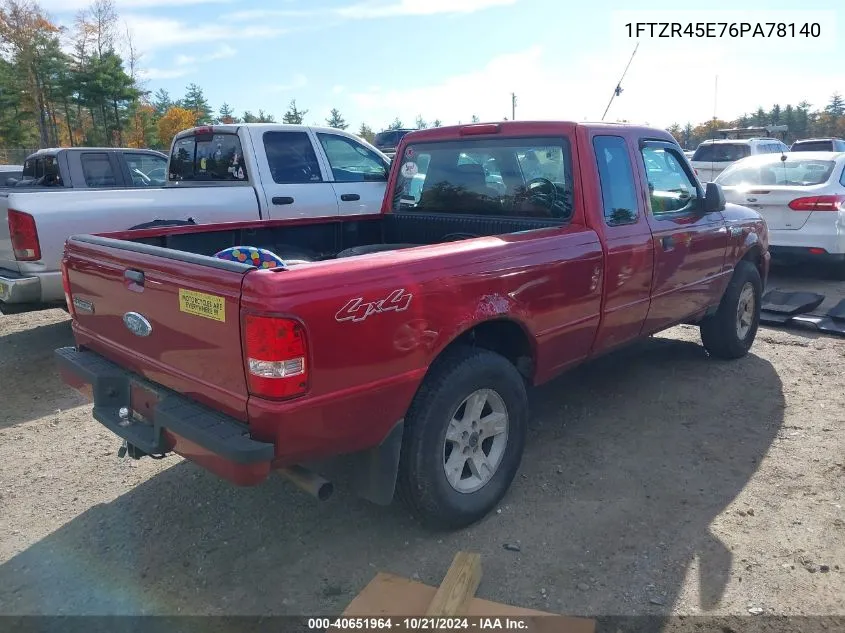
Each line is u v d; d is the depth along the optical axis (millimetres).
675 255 4582
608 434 4441
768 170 9141
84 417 4887
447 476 3236
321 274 2623
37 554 3254
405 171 5098
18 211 5805
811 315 7051
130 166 9531
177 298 2824
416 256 2986
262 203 7434
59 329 7207
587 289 3838
